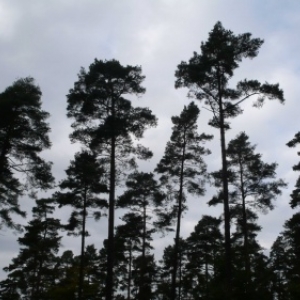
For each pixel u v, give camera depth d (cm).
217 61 2055
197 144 2822
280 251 3456
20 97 2250
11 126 2270
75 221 2952
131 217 3516
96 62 2355
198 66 2034
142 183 3503
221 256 1944
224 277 1842
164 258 4028
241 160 2909
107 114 2308
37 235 3812
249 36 2042
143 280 3834
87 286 3488
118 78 2375
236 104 2012
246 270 1725
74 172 2811
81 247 2972
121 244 3728
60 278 3909
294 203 2769
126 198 2523
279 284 2362
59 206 2947
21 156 2273
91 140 2262
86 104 2250
